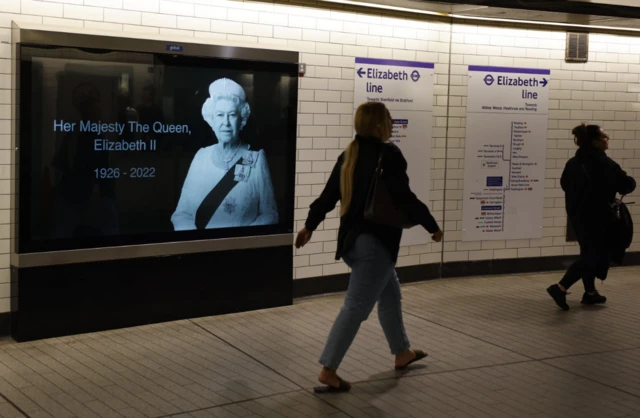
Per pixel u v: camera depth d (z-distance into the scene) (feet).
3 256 20.97
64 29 20.75
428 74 29.94
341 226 17.88
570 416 16.67
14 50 20.39
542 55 32.35
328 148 27.55
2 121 20.63
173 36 23.08
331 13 27.17
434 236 17.61
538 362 20.53
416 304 27.04
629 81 34.19
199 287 23.94
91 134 21.39
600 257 26.27
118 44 21.58
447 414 16.57
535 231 33.06
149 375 18.52
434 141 30.50
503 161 32.01
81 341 21.13
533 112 32.37
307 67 26.81
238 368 19.26
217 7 24.61
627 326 24.53
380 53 28.58
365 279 17.51
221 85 23.71
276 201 25.32
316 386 18.02
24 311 20.76
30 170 20.44
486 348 21.74
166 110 22.71
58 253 21.11
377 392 17.80
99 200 21.70
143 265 22.72
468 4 27.66
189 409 16.37
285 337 22.18
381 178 17.20
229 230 24.38
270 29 25.84
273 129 25.03
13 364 19.08
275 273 25.58
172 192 23.06
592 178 26.05
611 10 29.81
